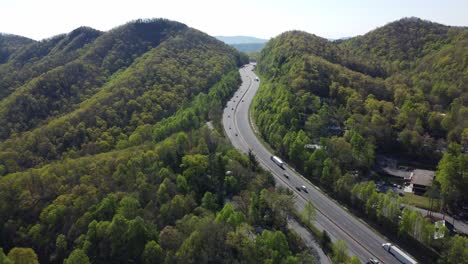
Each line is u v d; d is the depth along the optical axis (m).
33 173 152.88
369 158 168.75
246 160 159.12
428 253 113.81
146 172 146.62
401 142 188.62
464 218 138.62
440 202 144.62
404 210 121.88
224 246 106.38
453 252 105.12
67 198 135.12
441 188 146.12
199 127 198.00
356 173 164.25
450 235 125.75
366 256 112.38
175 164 155.00
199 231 107.00
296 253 109.94
